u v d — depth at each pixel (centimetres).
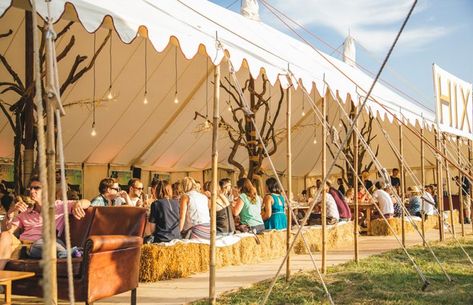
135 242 482
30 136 866
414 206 1411
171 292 566
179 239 700
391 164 2033
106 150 1353
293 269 728
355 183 789
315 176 2038
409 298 536
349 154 1719
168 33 457
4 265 452
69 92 1141
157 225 691
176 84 1282
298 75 640
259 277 661
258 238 827
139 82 1219
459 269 725
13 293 448
